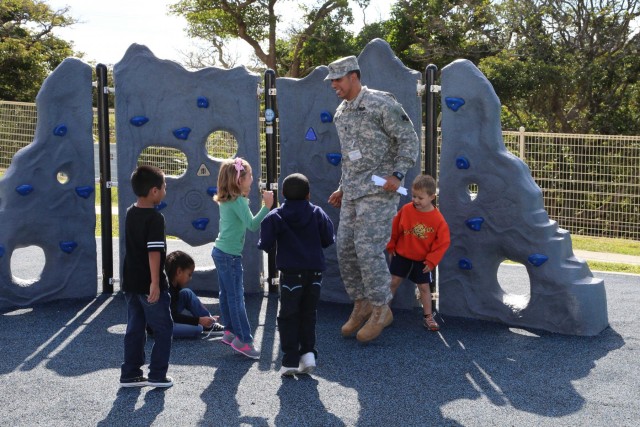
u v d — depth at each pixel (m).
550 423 3.93
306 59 34.50
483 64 24.30
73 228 6.98
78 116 6.96
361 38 33.38
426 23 30.30
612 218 12.52
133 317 4.45
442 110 6.34
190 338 5.66
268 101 7.05
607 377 4.71
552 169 12.77
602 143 12.45
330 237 4.75
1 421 3.93
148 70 7.09
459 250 6.34
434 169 6.42
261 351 5.30
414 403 4.22
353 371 4.82
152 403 4.21
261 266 7.25
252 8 34.00
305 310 4.68
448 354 5.23
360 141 5.30
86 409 4.11
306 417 4.00
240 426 3.87
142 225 4.25
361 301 5.62
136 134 7.14
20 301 6.69
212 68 7.07
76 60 6.96
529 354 5.23
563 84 23.20
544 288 5.86
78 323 6.10
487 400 4.28
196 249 10.55
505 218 6.03
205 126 7.12
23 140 14.00
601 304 5.83
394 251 5.93
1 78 35.22
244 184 4.93
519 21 24.81
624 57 23.27
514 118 24.80
